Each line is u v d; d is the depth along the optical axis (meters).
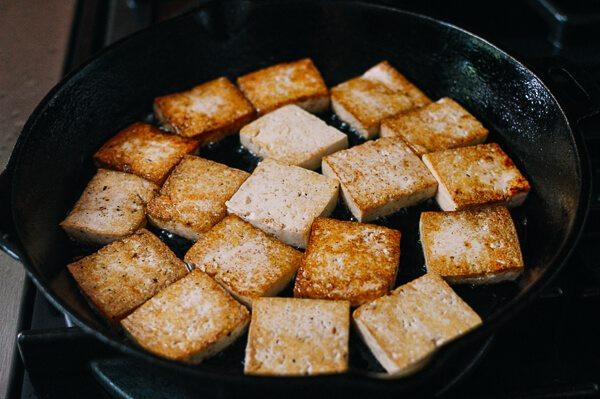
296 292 0.36
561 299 0.36
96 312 0.37
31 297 0.37
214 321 0.35
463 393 0.35
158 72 0.45
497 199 0.40
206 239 0.38
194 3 0.55
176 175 0.41
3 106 0.45
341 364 0.32
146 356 0.29
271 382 0.28
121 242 0.38
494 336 0.36
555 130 0.39
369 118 0.44
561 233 0.36
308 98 0.46
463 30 0.43
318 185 0.41
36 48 0.48
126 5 0.54
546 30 0.51
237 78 0.48
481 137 0.43
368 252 0.37
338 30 0.47
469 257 0.37
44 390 0.35
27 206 0.36
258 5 0.45
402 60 0.47
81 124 0.42
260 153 0.44
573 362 0.36
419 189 0.40
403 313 0.34
